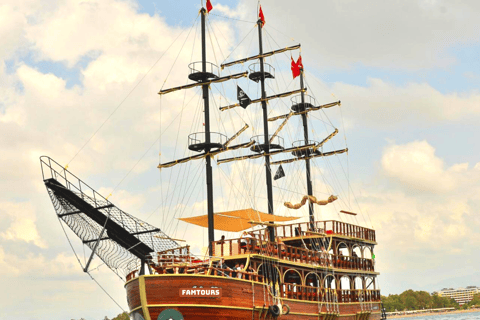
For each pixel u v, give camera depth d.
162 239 43.38
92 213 40.44
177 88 54.62
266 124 61.19
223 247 46.06
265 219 55.69
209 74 54.09
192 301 38.34
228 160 58.56
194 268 42.78
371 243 63.19
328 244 56.44
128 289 40.66
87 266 40.12
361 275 60.66
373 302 62.16
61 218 42.31
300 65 68.38
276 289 45.56
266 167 60.16
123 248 42.31
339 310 54.22
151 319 37.94
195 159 52.94
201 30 55.56
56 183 40.12
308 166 68.38
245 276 43.59
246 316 41.19
